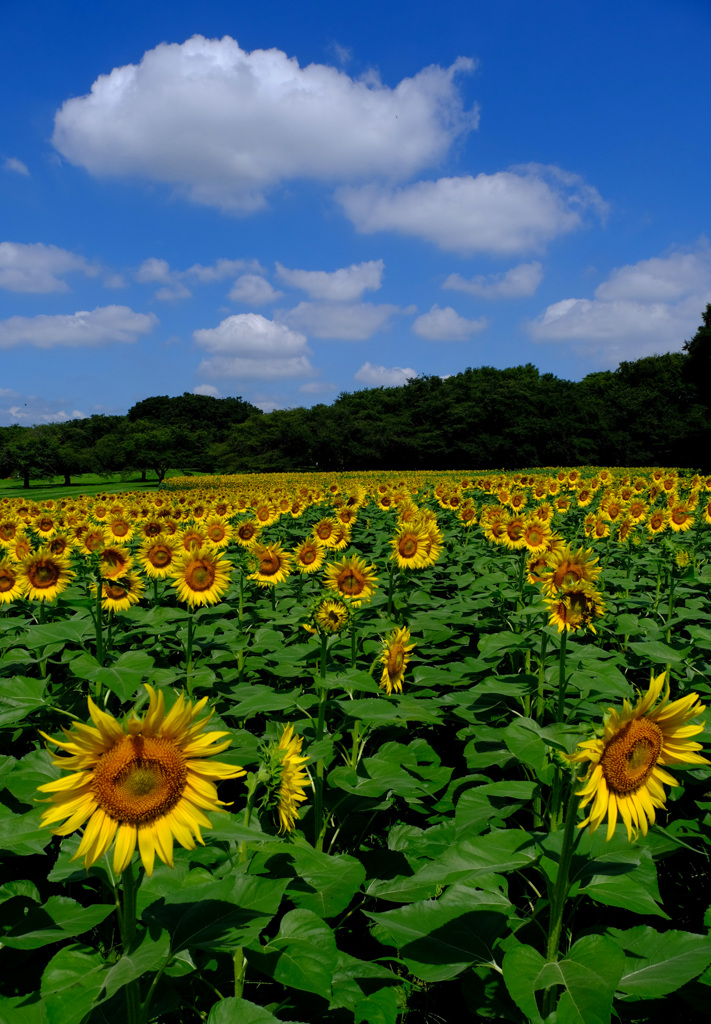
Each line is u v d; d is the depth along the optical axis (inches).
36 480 3427.7
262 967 92.2
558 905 85.0
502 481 682.8
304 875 109.7
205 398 6063.0
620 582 270.8
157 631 194.7
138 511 480.1
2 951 101.7
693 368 2807.6
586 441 3321.9
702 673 184.2
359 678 140.0
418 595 259.9
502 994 96.3
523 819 158.2
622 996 85.2
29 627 178.7
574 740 86.8
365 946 125.1
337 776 130.6
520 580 256.5
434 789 146.4
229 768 73.5
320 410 4030.5
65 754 130.0
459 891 101.9
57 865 100.0
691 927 128.0
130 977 67.7
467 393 4010.8
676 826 137.5
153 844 71.0
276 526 503.8
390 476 1774.1
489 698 174.2
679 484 615.2
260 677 224.8
